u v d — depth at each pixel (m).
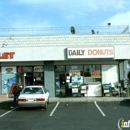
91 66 22.69
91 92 22.58
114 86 22.53
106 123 10.56
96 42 21.97
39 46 21.83
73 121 11.18
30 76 22.73
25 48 21.45
